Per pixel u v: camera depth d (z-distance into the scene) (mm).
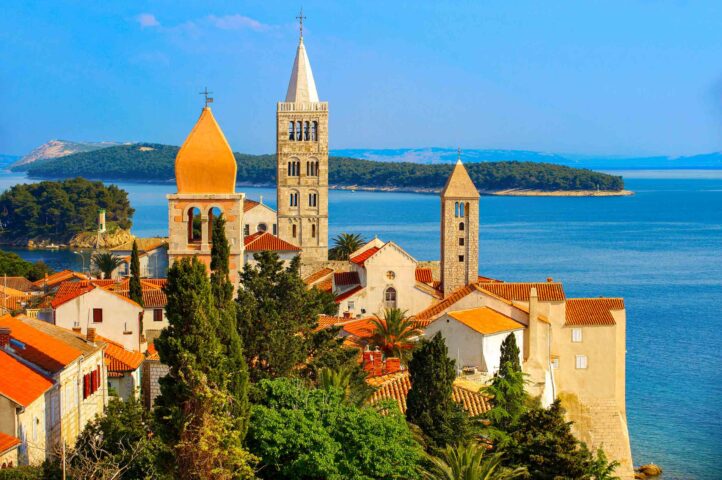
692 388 183875
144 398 103125
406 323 131000
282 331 91750
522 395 93500
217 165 99875
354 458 68500
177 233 100000
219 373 66250
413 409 85438
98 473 65250
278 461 68375
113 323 119250
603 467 87062
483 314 135000
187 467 62344
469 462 71375
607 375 150625
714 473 144375
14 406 69562
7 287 185125
